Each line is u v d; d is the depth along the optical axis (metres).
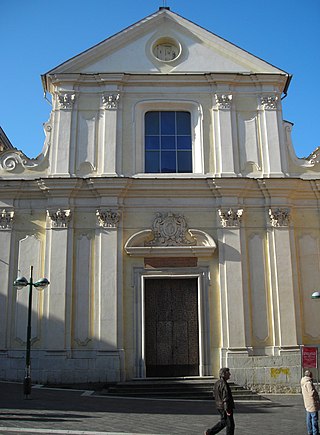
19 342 17.95
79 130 19.89
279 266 18.72
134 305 18.30
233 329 18.06
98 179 18.78
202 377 17.58
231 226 18.94
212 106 20.41
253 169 19.81
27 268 18.58
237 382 17.61
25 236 18.88
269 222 19.19
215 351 18.05
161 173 19.78
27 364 14.91
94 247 18.73
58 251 18.50
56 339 17.75
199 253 18.66
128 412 12.99
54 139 19.81
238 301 18.28
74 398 15.04
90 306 18.19
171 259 18.73
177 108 20.58
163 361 18.27
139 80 20.44
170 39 21.09
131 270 18.58
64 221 18.77
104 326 17.88
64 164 19.42
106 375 17.45
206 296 18.48
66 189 18.92
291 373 17.77
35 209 19.12
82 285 18.36
